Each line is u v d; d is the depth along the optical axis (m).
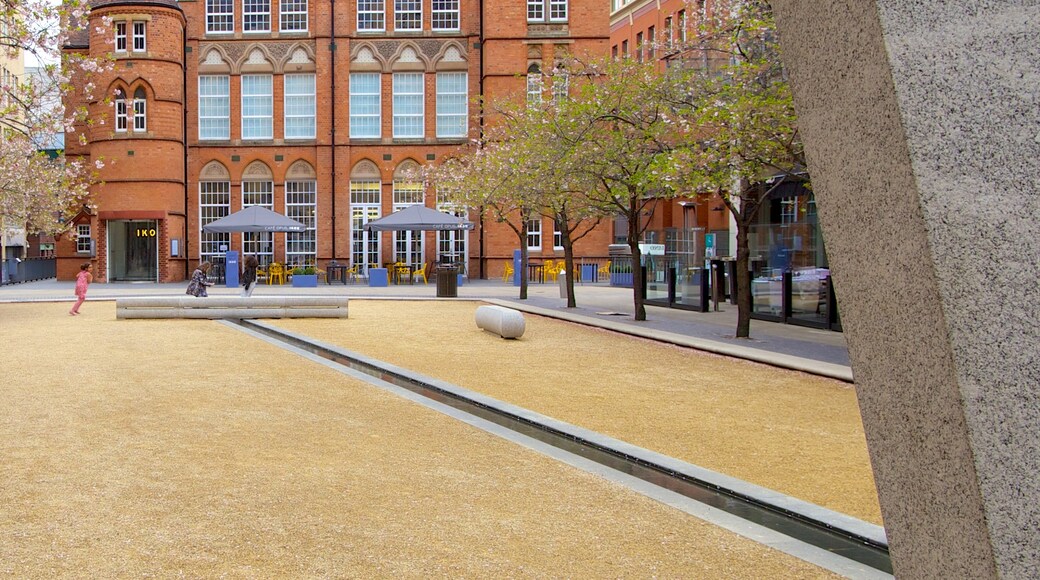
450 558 5.75
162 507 6.79
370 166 50.81
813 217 22.75
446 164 43.56
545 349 18.19
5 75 45.31
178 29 47.28
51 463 8.11
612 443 9.30
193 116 50.12
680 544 6.10
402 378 14.26
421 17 50.66
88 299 31.55
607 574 5.51
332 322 23.95
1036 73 2.57
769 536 6.29
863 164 2.74
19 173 28.00
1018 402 2.46
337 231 50.41
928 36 2.58
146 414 10.58
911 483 2.70
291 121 50.75
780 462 8.69
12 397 11.69
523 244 33.34
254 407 11.16
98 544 5.92
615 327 22.06
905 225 2.59
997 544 2.43
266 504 6.91
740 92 17.56
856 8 2.68
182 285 44.31
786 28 3.07
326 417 10.59
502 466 8.29
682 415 11.15
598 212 28.12
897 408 2.72
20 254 61.03
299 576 5.38
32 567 5.46
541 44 49.38
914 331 2.61
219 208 50.62
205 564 5.56
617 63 23.55
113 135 45.91
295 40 50.47
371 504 6.97
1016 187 2.53
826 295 21.95
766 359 15.99
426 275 47.75
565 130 24.25
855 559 5.91
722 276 31.38
